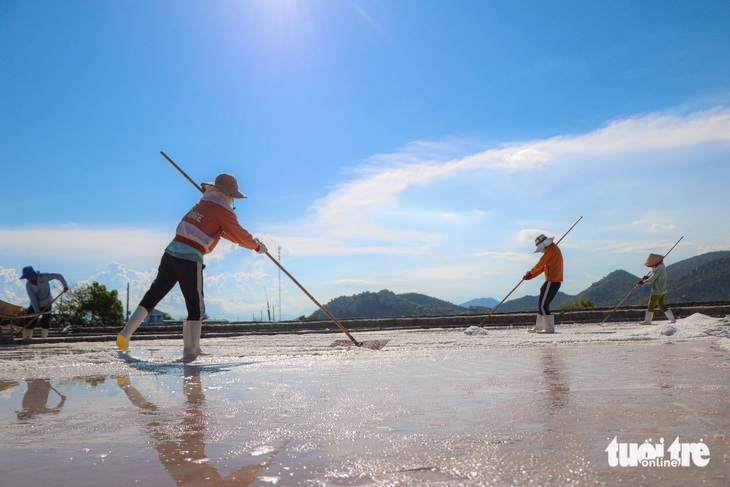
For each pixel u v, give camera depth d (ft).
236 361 15.98
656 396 7.84
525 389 8.92
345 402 8.03
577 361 13.42
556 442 5.21
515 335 26.84
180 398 8.93
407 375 11.34
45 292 36.35
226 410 7.61
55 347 25.99
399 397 8.38
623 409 6.86
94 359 17.39
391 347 20.01
